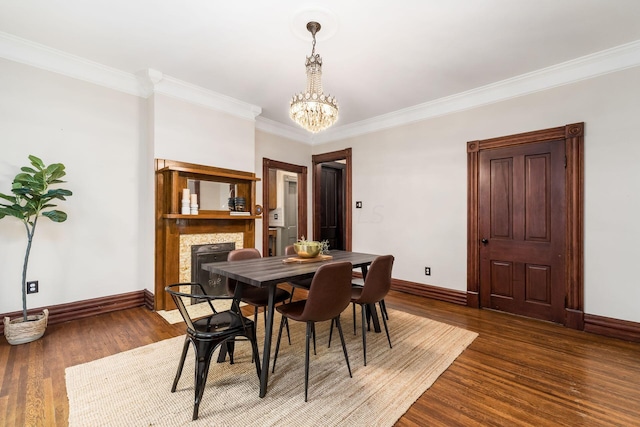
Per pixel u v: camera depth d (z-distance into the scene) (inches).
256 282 68.1
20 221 103.8
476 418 62.5
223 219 146.2
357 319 121.7
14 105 102.3
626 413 64.2
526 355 90.5
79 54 110.1
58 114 111.0
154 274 126.5
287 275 73.6
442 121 149.9
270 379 76.0
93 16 87.7
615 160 104.7
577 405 66.9
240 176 147.9
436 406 66.4
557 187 117.1
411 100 150.7
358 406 65.6
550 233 118.9
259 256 113.7
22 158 103.8
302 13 85.2
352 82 130.1
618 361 86.8
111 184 124.0
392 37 96.7
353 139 191.2
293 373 79.1
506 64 114.7
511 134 128.3
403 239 165.2
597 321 107.3
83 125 116.7
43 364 81.8
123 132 127.2
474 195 138.6
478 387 73.8
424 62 113.0
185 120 135.0
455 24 89.8
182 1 80.7
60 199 110.1
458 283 144.0
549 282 119.1
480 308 136.9
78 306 115.5
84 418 60.5
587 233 110.3
